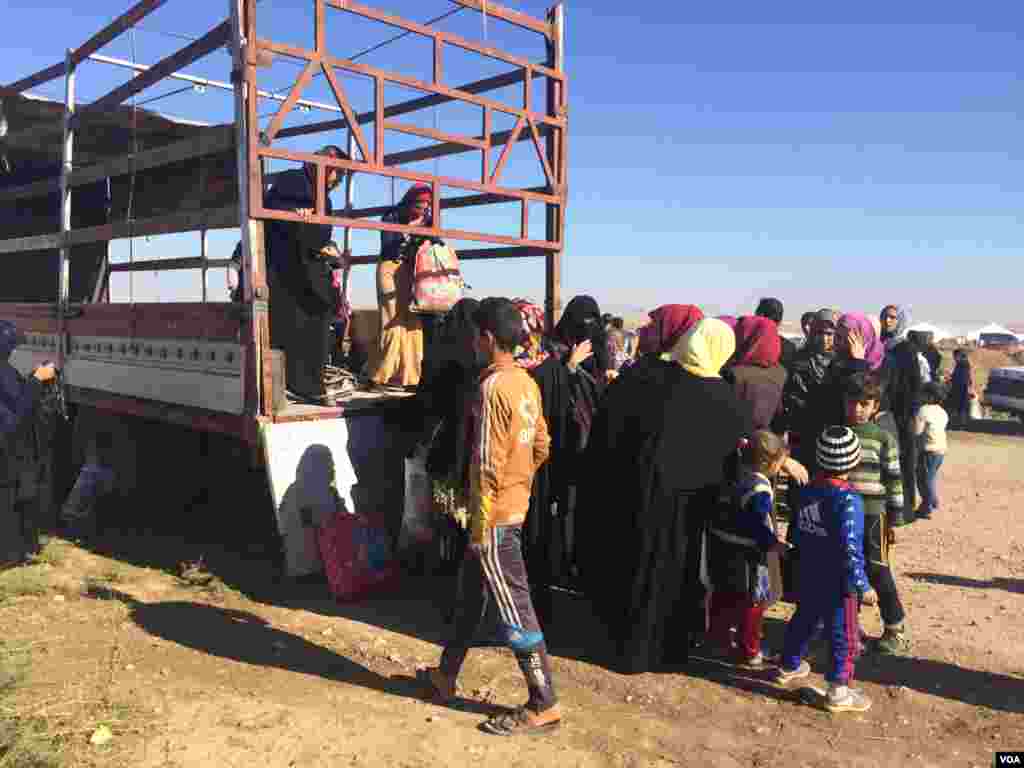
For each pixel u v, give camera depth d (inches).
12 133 361.7
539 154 274.4
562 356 212.7
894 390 300.0
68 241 305.4
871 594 229.0
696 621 180.9
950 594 238.7
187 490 311.1
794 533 169.8
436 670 160.2
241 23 204.1
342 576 215.0
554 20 275.1
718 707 164.2
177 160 237.8
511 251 293.7
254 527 287.3
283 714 149.0
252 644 185.0
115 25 275.7
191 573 231.0
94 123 305.4
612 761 139.7
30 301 377.4
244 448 313.6
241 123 206.4
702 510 178.4
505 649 190.9
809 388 241.0
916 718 160.6
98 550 255.9
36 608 197.0
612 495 181.0
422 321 259.8
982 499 387.2
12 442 226.4
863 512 172.1
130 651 174.7
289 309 235.3
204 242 259.3
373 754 136.5
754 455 175.8
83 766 125.3
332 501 228.2
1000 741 151.8
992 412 801.6
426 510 220.2
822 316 243.3
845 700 161.8
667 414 175.2
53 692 150.6
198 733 139.3
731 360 214.2
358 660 180.4
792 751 146.6
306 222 215.6
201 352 235.5
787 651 173.0
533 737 146.9
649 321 197.3
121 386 277.6
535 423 149.3
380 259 258.1
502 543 145.7
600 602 184.2
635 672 177.8
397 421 241.8
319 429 225.0
